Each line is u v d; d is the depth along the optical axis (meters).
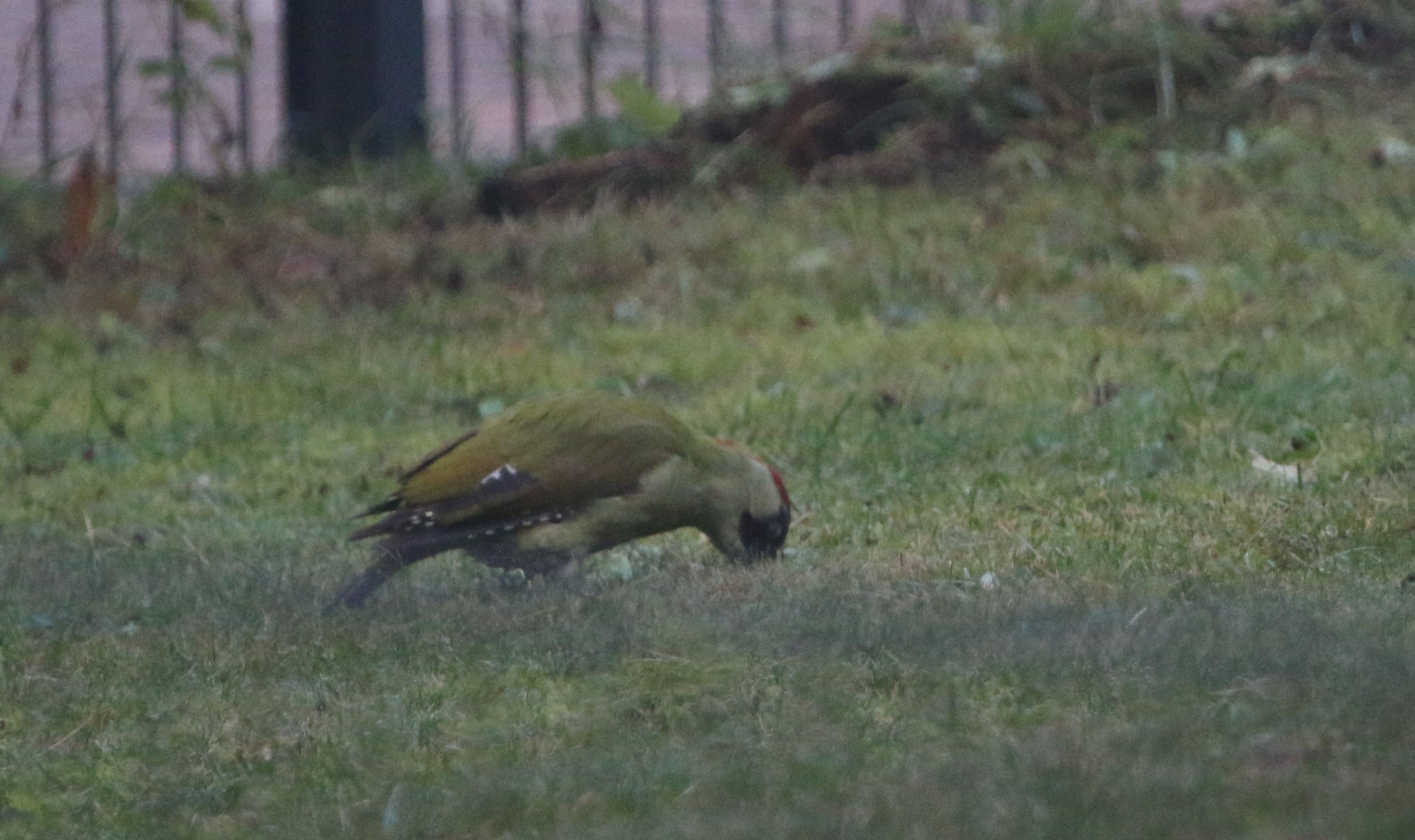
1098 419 12.84
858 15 28.00
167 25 31.44
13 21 32.28
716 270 17.70
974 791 6.58
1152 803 6.20
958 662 8.31
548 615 9.33
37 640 9.42
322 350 16.31
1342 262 16.45
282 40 22.62
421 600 9.74
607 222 19.30
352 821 7.07
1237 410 12.79
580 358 15.63
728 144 20.88
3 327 17.41
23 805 7.43
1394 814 5.82
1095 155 19.67
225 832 7.16
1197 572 9.62
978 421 13.12
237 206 21.06
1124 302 16.05
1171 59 20.83
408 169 22.00
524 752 7.68
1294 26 21.61
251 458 13.27
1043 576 9.73
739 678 8.35
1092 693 7.86
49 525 11.77
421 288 18.05
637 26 23.77
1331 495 10.82
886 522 10.95
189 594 10.01
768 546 10.08
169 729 8.23
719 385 14.69
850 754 7.29
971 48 21.38
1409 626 8.41
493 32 27.30
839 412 13.05
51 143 23.11
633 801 6.96
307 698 8.49
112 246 19.80
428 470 9.65
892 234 18.06
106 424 14.17
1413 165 18.56
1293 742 6.92
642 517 9.75
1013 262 17.16
